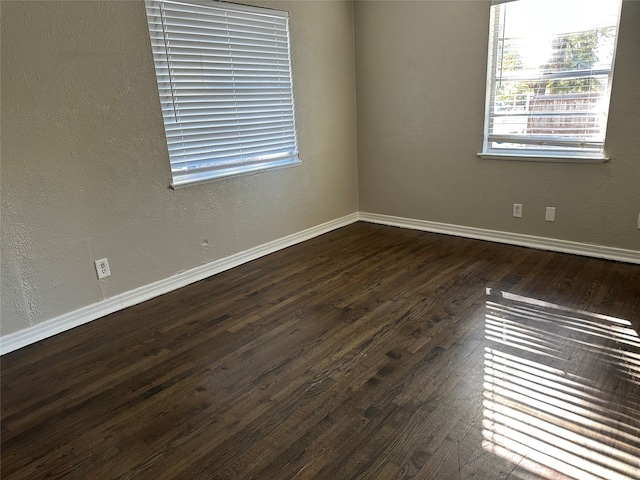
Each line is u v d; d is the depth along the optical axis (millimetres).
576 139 3252
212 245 3396
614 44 2941
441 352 2203
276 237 3889
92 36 2529
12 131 2311
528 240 3627
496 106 3576
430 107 3918
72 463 1646
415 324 2484
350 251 3770
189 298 3018
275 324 2586
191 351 2355
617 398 1823
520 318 2488
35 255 2492
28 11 2277
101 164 2684
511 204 3656
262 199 3701
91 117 2596
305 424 1772
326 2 3898
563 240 3453
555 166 3361
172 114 3014
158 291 3105
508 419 1738
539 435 1651
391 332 2416
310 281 3180
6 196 2342
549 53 3219
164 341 2473
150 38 2795
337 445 1654
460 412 1788
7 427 1854
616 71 2943
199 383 2078
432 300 2762
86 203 2654
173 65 2953
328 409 1849
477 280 3025
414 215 4316
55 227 2545
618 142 3047
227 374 2135
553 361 2086
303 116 3926
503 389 1911
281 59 3637
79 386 2109
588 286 2838
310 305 2799
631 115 2961
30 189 2420
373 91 4254
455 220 4031
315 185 4172
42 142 2424
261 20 3422
